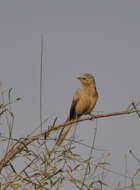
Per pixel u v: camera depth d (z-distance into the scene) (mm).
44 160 5973
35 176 5836
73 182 5645
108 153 5777
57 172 5820
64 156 5992
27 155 6098
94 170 5676
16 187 5648
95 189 5527
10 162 6074
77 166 5832
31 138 6379
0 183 5668
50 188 5676
